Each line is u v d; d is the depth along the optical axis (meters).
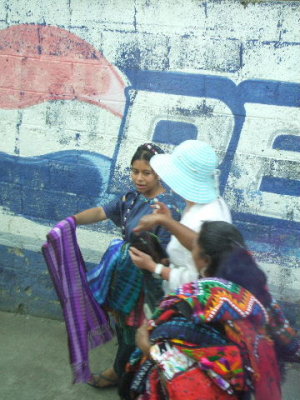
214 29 3.12
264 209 3.28
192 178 2.40
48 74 3.45
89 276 2.86
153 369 1.91
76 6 3.29
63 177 3.58
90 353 3.50
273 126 3.16
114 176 3.49
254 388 1.68
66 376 3.26
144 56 3.26
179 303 1.75
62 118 3.49
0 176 3.71
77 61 3.38
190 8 3.12
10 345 3.55
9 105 3.56
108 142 3.45
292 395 2.99
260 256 3.35
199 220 2.37
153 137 3.37
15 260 3.84
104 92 3.38
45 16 3.36
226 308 1.69
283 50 3.04
